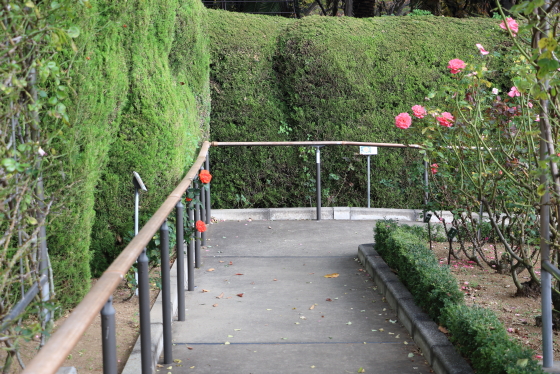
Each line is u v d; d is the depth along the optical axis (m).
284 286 4.92
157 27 5.53
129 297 4.44
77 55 3.60
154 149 5.05
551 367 3.05
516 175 4.30
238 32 8.66
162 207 3.36
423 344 3.50
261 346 3.67
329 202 8.77
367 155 8.37
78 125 3.74
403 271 4.52
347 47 8.54
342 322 4.09
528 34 3.79
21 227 2.84
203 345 3.69
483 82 4.30
